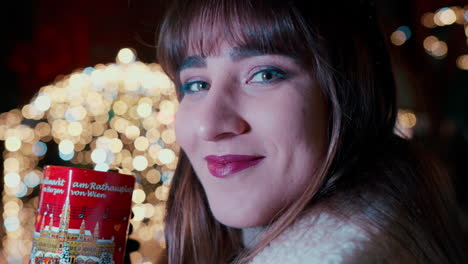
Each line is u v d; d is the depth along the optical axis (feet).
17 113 8.85
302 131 2.35
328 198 2.36
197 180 3.38
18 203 7.79
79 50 11.71
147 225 6.23
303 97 2.38
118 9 11.42
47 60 11.85
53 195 2.33
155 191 7.21
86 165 8.02
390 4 9.40
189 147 2.64
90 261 2.31
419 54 10.14
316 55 2.42
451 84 10.67
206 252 3.31
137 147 7.92
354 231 2.11
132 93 8.35
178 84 2.84
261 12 2.34
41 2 11.77
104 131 8.27
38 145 8.50
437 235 2.52
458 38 10.97
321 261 2.00
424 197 2.55
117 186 2.38
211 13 2.39
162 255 3.90
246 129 2.35
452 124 10.24
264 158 2.36
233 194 2.39
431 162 2.78
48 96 8.44
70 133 8.28
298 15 2.38
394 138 2.86
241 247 3.19
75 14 11.68
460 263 2.69
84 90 8.36
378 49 2.84
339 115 2.44
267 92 2.35
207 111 2.34
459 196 7.97
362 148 2.59
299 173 2.37
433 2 10.36
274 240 2.32
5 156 8.73
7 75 11.27
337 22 2.53
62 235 2.29
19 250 6.54
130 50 8.38
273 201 2.37
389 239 2.12
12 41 11.46
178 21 2.58
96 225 2.33
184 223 3.39
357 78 2.61
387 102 2.88
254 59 2.36
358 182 2.44
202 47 2.43
